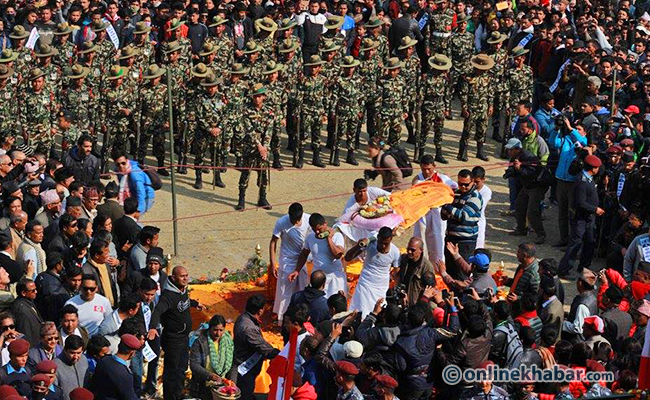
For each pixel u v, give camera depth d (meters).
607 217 33.72
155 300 25.48
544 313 25.95
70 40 40.66
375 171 33.78
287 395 20.11
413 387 22.78
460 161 41.69
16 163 29.84
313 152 40.34
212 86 36.84
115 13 42.09
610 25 48.41
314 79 38.94
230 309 29.47
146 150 39.88
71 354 21.81
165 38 39.75
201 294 30.09
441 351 22.86
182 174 39.16
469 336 22.59
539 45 43.50
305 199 37.75
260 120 36.28
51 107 36.28
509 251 34.66
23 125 36.03
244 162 36.50
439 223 30.14
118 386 21.55
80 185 29.11
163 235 34.72
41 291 24.72
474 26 46.12
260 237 34.97
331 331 23.20
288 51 38.47
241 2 43.09
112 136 37.59
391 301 25.27
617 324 25.75
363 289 27.25
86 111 37.06
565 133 34.03
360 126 41.09
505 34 44.53
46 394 21.17
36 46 40.81
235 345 24.38
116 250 27.70
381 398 21.31
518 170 34.47
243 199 36.84
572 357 23.25
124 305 23.55
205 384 24.22
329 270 27.83
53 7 42.28
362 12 45.28
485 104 40.72
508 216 37.19
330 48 39.09
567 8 48.28
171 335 24.91
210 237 34.75
